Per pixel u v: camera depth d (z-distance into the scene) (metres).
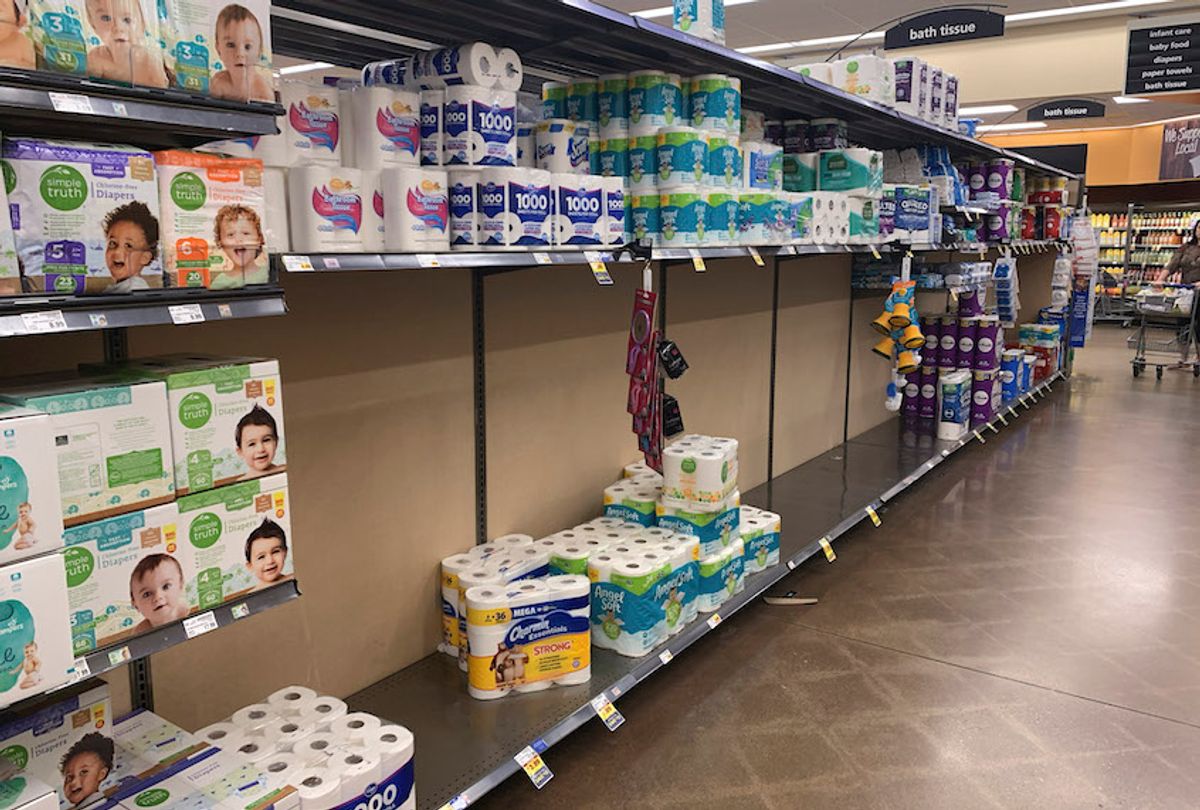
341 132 2.18
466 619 2.74
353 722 2.12
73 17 1.37
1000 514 5.14
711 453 3.29
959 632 3.60
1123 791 2.56
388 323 2.71
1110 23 10.07
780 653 3.41
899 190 4.77
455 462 3.01
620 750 2.75
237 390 1.70
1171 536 4.74
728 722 2.92
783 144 4.53
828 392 5.84
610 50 2.96
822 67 4.47
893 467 5.45
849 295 6.02
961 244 5.75
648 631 2.95
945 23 7.32
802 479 5.18
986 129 15.69
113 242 1.47
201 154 1.60
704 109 3.22
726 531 3.40
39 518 1.37
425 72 2.40
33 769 1.54
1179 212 15.56
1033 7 9.16
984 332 6.82
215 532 1.68
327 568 2.61
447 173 2.33
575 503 3.59
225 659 2.35
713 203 3.16
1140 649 3.45
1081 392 9.16
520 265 2.40
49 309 1.39
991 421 6.97
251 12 1.62
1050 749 2.77
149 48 1.47
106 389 1.50
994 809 2.48
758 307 4.84
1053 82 10.59
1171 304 10.34
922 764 2.69
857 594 3.99
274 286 1.74
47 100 1.34
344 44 2.96
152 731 1.89
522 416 3.27
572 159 2.83
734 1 8.59
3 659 1.33
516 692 2.72
